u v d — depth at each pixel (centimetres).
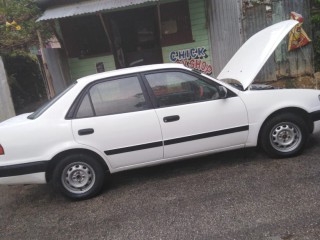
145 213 397
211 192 423
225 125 471
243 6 939
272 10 938
